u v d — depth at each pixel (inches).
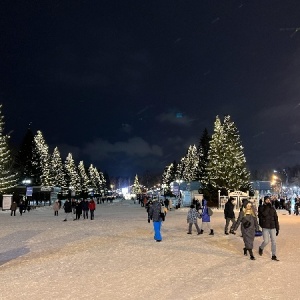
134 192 7819.9
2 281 375.6
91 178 5895.7
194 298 315.9
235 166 2374.5
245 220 519.5
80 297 316.5
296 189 3853.3
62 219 1341.0
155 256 520.4
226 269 437.4
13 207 1616.6
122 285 358.3
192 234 811.4
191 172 4175.7
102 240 696.4
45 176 3221.0
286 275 409.4
